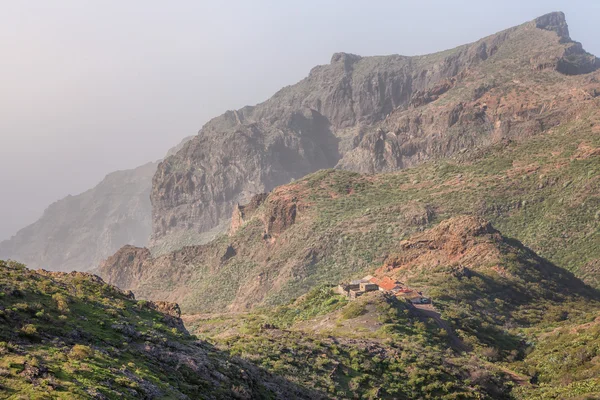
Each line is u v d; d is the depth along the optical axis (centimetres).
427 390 5012
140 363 2873
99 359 2669
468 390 5206
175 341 3447
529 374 6203
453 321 7712
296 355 4903
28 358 2398
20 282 3228
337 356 5194
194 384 2945
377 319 7150
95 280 4056
